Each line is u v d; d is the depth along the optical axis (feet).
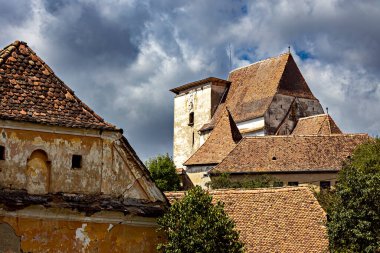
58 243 59.88
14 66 64.80
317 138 213.25
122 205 63.31
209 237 68.54
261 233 96.22
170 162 244.83
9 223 57.77
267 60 286.66
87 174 62.18
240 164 210.79
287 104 264.31
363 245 108.58
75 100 65.36
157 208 66.28
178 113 307.58
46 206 59.00
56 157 60.85
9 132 59.00
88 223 61.62
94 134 62.69
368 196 110.93
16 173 58.85
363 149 180.04
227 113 251.39
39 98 63.41
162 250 66.08
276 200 101.14
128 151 64.44
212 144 242.99
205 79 291.58
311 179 200.64
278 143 214.90
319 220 99.81
